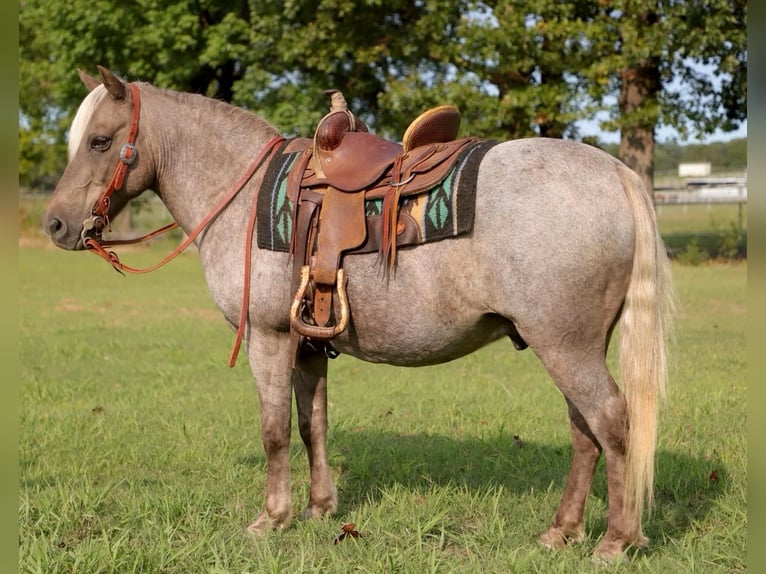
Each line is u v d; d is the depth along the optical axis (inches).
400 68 711.7
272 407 153.0
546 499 167.9
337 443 215.3
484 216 132.0
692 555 136.3
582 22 627.5
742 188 1128.8
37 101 1081.4
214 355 355.3
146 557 137.9
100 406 262.5
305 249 144.7
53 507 160.9
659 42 593.3
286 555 142.0
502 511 163.5
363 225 140.4
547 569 132.0
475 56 628.7
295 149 157.6
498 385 290.8
